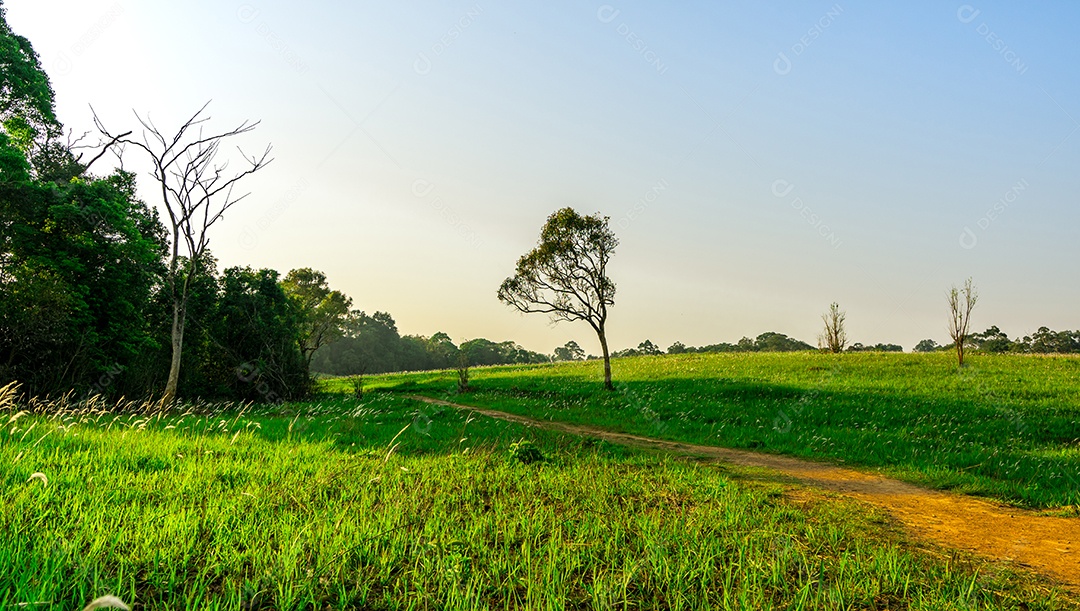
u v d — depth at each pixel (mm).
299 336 42562
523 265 39844
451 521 6945
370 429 16969
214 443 11648
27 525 5523
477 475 9883
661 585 5438
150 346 27438
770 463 14539
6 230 22156
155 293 30094
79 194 23766
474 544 6203
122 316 25984
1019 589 5945
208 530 6070
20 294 21688
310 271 58625
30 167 23984
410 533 6344
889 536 7844
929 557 6934
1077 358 43031
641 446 16812
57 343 21750
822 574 5914
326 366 111375
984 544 7730
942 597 5375
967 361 42250
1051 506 10141
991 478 12906
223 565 5133
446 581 5121
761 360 51344
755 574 5609
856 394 28844
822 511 9062
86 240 24344
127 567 4930
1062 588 6082
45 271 22938
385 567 5395
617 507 8117
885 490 11445
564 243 38344
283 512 6832
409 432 16531
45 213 23297
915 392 29047
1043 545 7750
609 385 37781
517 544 6414
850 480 12461
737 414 24688
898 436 18734
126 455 9531
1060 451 16500
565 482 9742
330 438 14023
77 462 8648
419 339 151500
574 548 6160
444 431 17047
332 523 6453
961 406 24516
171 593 4473
